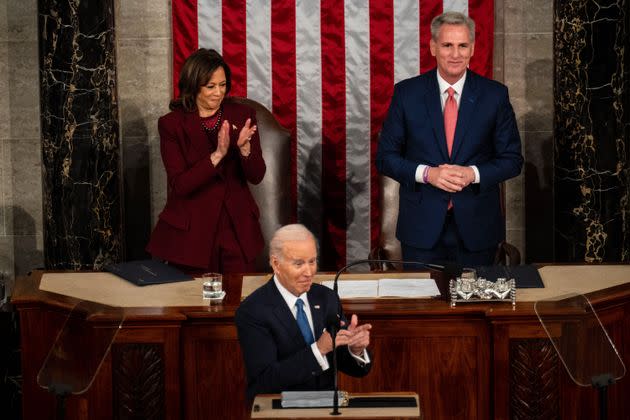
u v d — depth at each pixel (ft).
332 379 45.37
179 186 64.28
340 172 86.28
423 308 52.34
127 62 85.61
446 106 64.95
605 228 81.71
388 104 85.46
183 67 65.00
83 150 81.56
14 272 88.38
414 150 65.00
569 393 52.11
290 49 84.94
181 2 84.38
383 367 53.31
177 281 59.36
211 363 52.70
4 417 69.77
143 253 87.51
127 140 86.33
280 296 45.70
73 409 53.93
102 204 82.28
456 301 53.01
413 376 53.31
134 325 51.16
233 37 84.79
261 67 85.15
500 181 63.62
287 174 78.38
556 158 83.41
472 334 52.85
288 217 78.69
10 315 70.13
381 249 76.54
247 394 44.50
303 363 43.32
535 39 85.87
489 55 84.53
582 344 45.60
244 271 66.69
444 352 53.16
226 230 66.69
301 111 85.71
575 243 82.58
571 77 81.46
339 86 85.35
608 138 80.89
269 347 44.57
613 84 80.48
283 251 44.91
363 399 40.40
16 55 86.43
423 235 64.23
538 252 87.86
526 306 51.98
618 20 80.02
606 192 81.46
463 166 63.87
